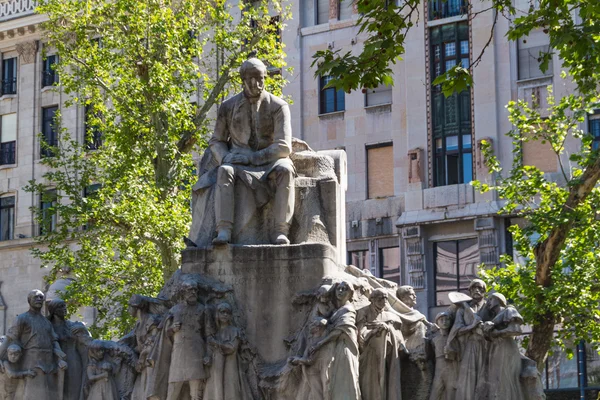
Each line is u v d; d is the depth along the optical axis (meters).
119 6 42.09
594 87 27.02
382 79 23.81
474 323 21.28
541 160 51.03
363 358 21.09
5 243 64.94
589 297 34.47
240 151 22.83
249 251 21.73
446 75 23.95
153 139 41.53
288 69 44.66
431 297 53.03
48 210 43.41
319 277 21.56
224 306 21.09
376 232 54.56
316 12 56.59
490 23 52.34
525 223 51.03
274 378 21.03
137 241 41.91
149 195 40.91
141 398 21.86
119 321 41.44
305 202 22.47
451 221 52.44
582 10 23.44
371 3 23.09
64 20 45.69
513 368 21.30
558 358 50.00
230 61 43.16
